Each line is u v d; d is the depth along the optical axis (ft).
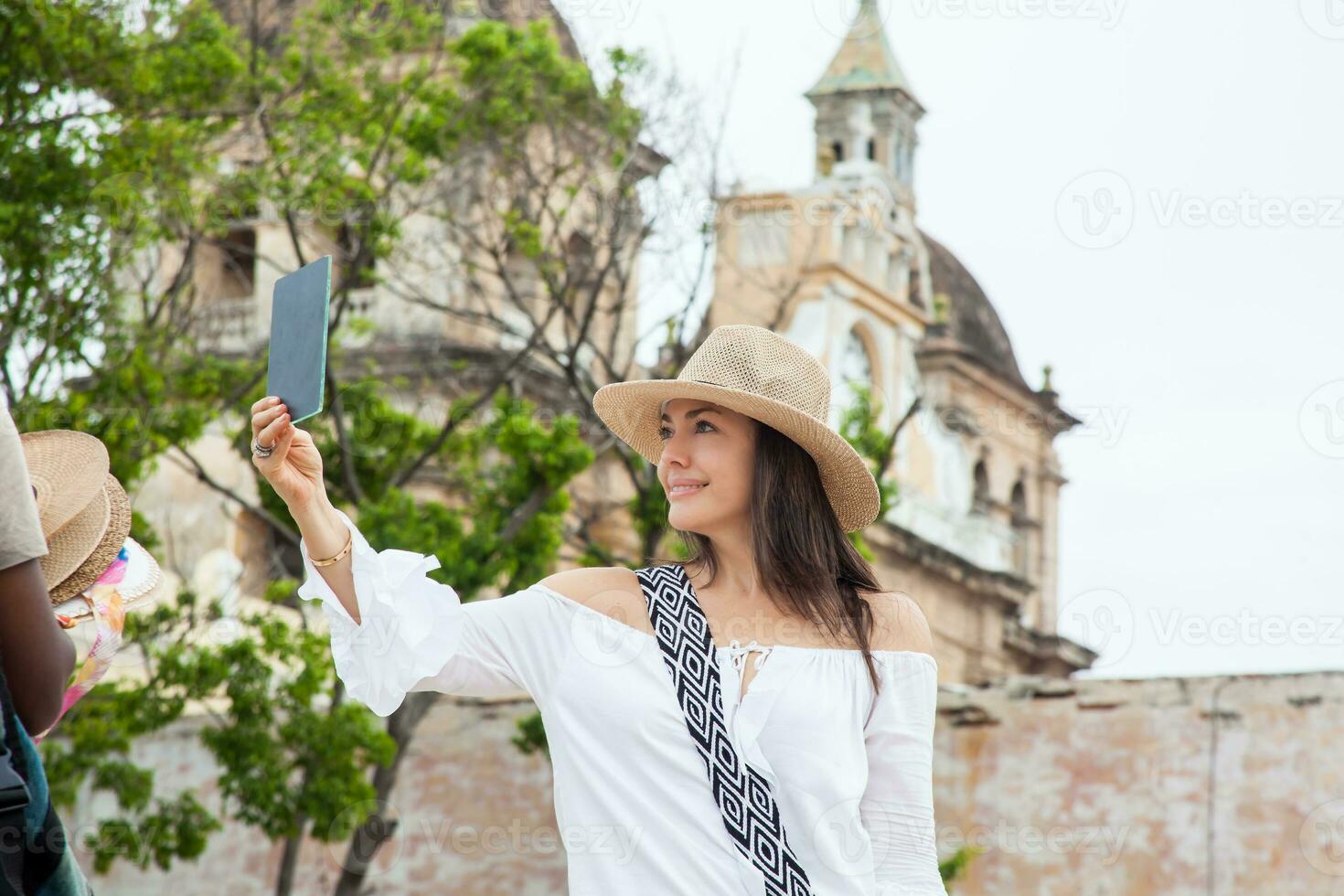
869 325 97.81
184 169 41.34
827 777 9.96
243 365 43.91
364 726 39.73
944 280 113.19
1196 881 41.75
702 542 10.96
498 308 64.49
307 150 44.75
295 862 42.73
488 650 10.26
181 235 44.24
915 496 99.86
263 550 60.18
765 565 10.54
